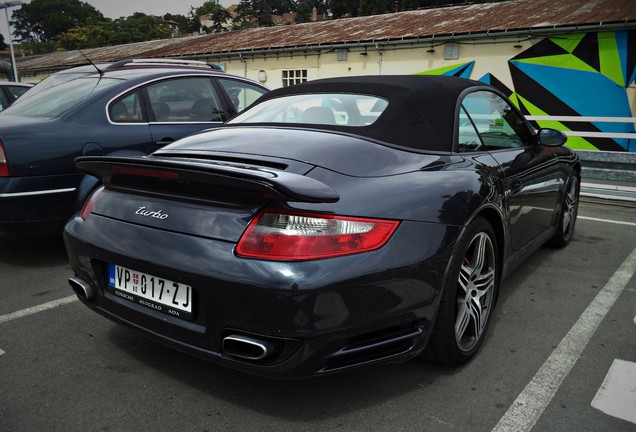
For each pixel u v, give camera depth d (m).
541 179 3.23
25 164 3.31
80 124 3.64
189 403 2.00
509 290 3.26
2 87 7.97
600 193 6.35
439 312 2.04
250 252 1.70
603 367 2.29
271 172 1.81
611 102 11.42
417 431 1.83
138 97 4.04
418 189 2.00
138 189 2.08
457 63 13.45
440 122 2.47
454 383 2.15
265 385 2.14
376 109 2.46
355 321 1.73
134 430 1.83
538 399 2.03
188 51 19.97
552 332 2.65
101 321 2.76
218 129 2.73
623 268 3.70
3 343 2.49
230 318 1.72
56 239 4.39
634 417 1.92
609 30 11.13
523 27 12.02
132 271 1.98
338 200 1.79
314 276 1.65
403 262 1.81
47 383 2.13
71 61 25.58
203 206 1.87
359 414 1.93
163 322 1.89
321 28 19.02
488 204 2.26
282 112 2.72
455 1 44.38
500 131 3.01
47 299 3.07
